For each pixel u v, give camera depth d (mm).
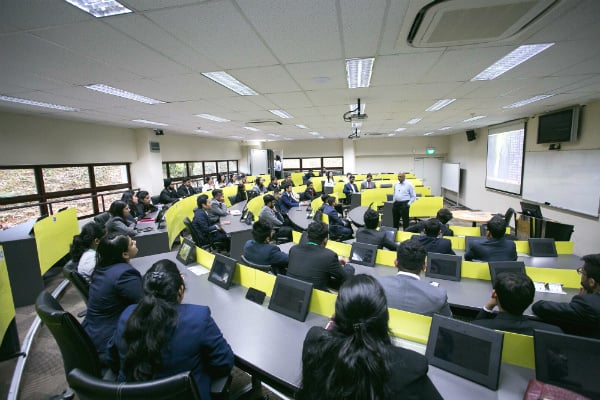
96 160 5887
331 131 8602
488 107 4754
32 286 2971
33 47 1961
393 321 1325
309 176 11195
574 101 4258
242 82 3023
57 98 3471
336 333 719
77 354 1210
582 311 1330
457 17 1657
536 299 1773
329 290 1925
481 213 5434
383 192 7480
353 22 1740
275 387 1201
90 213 5867
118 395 750
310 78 2906
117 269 1604
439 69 2674
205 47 2072
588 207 4324
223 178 9938
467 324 1073
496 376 977
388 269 2307
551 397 800
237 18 1666
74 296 3262
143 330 958
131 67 2438
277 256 2201
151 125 6332
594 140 4223
